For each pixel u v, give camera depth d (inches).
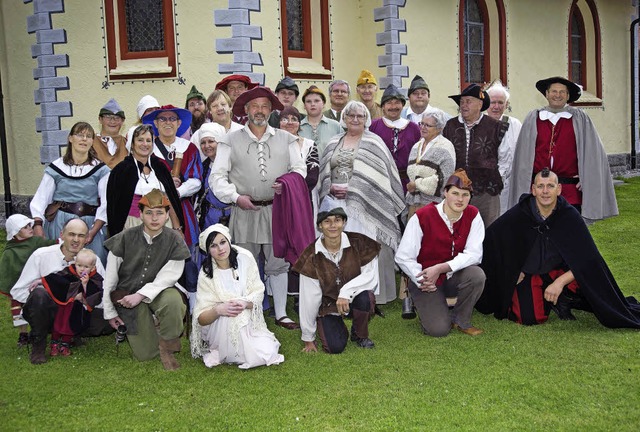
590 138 228.8
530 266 197.5
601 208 228.7
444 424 132.4
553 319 205.2
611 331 190.2
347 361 171.3
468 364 165.6
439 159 214.5
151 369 169.9
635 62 613.3
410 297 203.0
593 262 190.9
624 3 600.7
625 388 147.1
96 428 134.9
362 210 209.0
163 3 353.7
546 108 233.8
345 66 416.5
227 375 164.4
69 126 366.9
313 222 199.9
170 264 175.9
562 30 558.9
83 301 177.9
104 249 202.8
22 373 167.0
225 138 198.8
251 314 174.1
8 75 398.0
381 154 212.8
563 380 152.6
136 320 173.9
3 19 394.3
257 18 356.5
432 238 191.3
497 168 227.3
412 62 430.6
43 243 186.2
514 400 142.8
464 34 486.0
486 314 211.3
